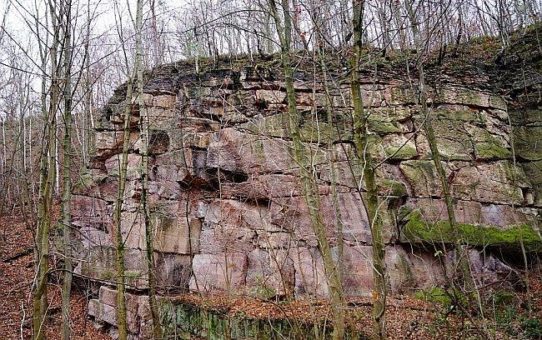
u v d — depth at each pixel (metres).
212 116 12.65
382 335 4.00
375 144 10.98
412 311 8.76
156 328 7.85
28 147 19.88
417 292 9.57
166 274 11.46
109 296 11.56
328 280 5.77
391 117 11.50
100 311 11.66
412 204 10.52
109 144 13.09
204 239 11.59
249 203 11.52
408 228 10.06
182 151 12.22
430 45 13.30
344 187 10.51
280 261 10.43
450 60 12.66
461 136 11.30
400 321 8.41
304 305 9.31
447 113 11.56
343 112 11.05
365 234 10.20
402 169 10.88
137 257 11.58
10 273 13.25
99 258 12.13
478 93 11.91
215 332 9.38
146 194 8.17
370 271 9.87
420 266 9.95
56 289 11.66
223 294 10.68
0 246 14.18
